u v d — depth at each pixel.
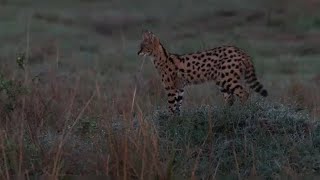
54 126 15.79
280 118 14.83
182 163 13.29
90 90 20.14
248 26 39.88
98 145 13.73
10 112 15.89
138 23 42.06
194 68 16.44
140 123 13.64
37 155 13.63
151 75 23.08
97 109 16.39
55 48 32.47
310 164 13.38
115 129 14.40
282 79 26.27
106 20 42.75
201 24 40.88
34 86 18.14
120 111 16.70
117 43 36.19
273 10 42.06
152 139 13.20
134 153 12.98
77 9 46.94
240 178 12.95
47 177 12.65
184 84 16.58
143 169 12.45
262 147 13.99
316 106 17.44
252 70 16.42
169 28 39.78
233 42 28.64
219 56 16.34
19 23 40.31
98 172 12.98
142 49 16.70
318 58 31.83
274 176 13.10
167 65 16.48
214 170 13.44
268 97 17.45
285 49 33.91
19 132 14.64
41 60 28.80
